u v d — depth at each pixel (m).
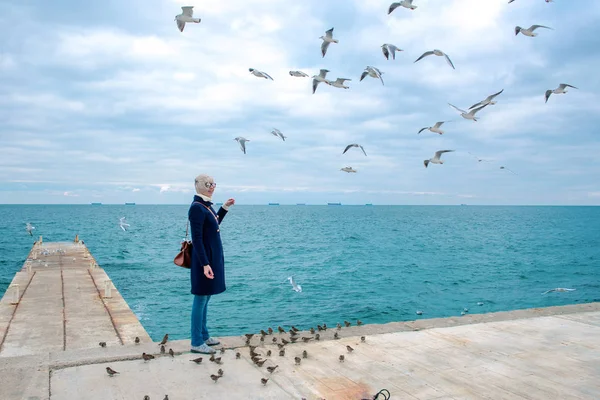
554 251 40.38
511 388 4.77
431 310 17.30
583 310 8.05
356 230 71.25
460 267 29.56
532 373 5.17
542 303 18.67
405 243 47.84
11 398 4.22
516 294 20.59
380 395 4.53
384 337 6.40
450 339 6.34
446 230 72.75
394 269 28.23
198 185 5.54
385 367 5.29
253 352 5.45
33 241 45.59
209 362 5.29
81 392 4.41
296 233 63.34
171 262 30.19
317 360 5.48
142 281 22.53
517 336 6.50
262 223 96.12
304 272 26.50
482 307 17.97
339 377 4.98
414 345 6.07
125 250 38.06
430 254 37.41
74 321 9.67
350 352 5.77
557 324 7.12
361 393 4.59
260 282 22.58
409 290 21.20
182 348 5.69
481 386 4.81
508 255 36.97
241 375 4.94
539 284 23.28
